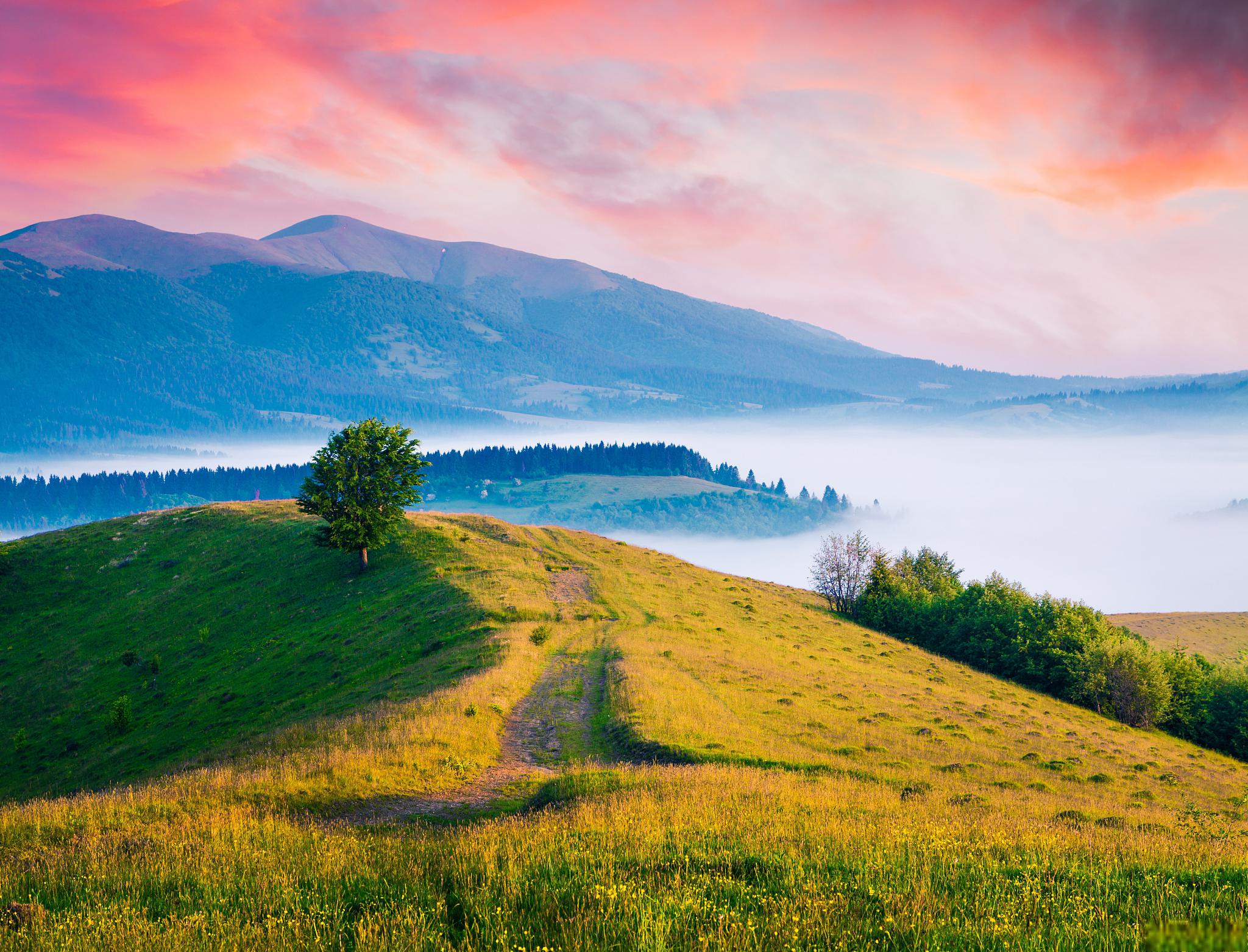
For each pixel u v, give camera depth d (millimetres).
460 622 58062
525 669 44156
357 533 78188
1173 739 58094
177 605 81375
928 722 41625
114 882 13039
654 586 77000
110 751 52531
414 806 22125
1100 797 30609
